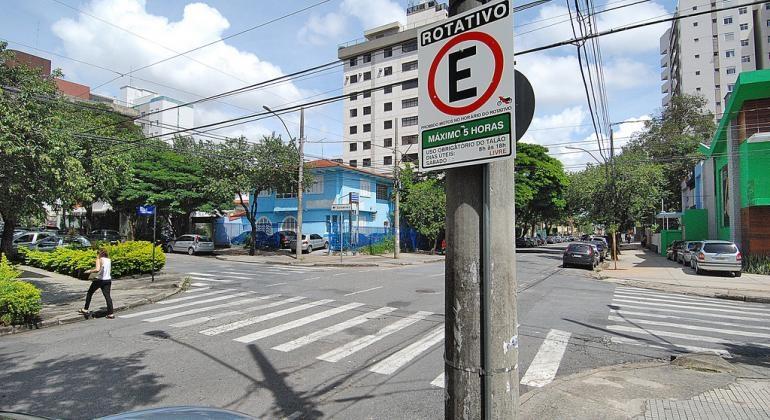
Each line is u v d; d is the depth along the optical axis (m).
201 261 27.12
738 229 23.36
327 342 7.85
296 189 32.34
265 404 5.14
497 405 2.27
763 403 4.97
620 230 33.12
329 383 5.84
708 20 74.06
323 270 21.75
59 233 35.50
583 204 37.41
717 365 6.37
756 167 20.98
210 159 32.25
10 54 12.84
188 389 5.59
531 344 7.87
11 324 9.11
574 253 24.91
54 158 11.25
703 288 16.75
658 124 49.34
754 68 71.94
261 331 8.66
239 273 19.72
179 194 32.72
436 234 36.31
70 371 6.28
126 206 34.47
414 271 21.31
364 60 76.94
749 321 10.36
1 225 32.19
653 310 11.61
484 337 2.28
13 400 5.21
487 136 2.32
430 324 9.24
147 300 12.21
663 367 6.45
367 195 37.81
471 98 2.40
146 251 18.34
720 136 25.92
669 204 55.91
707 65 73.81
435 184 37.75
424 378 6.03
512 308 2.39
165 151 34.53
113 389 5.57
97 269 10.37
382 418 4.77
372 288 14.69
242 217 41.31
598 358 7.09
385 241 36.91
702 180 34.47
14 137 10.25
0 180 10.60
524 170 41.66
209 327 9.03
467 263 2.36
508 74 2.25
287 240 35.28
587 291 15.25
